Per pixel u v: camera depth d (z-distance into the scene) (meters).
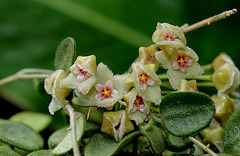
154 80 0.22
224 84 0.25
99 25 0.34
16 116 0.29
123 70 0.34
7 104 0.33
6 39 0.34
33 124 0.28
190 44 0.34
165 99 0.22
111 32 0.34
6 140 0.23
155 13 0.34
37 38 0.34
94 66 0.22
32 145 0.24
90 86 0.22
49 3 0.34
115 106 0.23
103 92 0.22
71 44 0.23
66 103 0.22
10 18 0.34
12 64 0.34
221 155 0.22
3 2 0.34
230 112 0.24
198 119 0.21
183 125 0.21
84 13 0.34
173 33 0.23
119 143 0.21
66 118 0.25
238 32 0.34
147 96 0.22
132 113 0.22
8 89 0.33
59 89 0.22
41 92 0.26
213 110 0.21
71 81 0.22
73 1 0.34
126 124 0.22
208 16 0.34
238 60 0.34
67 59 0.23
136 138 0.22
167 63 0.23
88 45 0.34
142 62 0.23
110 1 0.34
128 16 0.34
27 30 0.34
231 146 0.22
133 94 0.22
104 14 0.34
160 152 0.21
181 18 0.34
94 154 0.22
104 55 0.34
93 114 0.24
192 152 0.22
